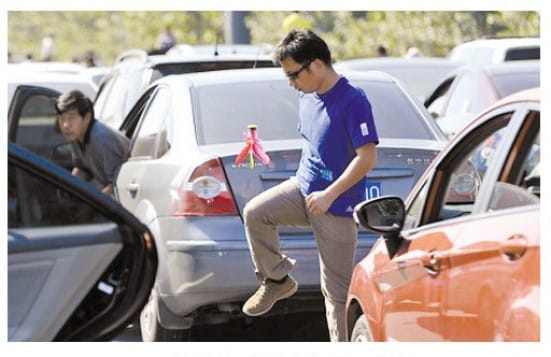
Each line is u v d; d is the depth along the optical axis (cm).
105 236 702
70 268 700
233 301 1079
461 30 4009
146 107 1364
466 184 904
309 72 965
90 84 2248
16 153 691
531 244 610
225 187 1089
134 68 1906
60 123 1406
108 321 703
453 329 682
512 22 3625
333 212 988
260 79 1254
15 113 1622
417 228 796
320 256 1009
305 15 4672
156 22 6500
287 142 1120
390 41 4222
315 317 1353
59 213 702
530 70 1816
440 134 1181
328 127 972
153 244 707
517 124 707
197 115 1194
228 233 1076
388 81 1262
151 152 1268
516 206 683
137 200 1237
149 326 1172
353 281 880
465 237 687
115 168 1389
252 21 5350
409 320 754
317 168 987
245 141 1102
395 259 792
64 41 8669
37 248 697
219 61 1786
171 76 1330
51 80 2233
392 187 1104
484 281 648
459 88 1889
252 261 1066
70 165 1731
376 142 957
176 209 1102
